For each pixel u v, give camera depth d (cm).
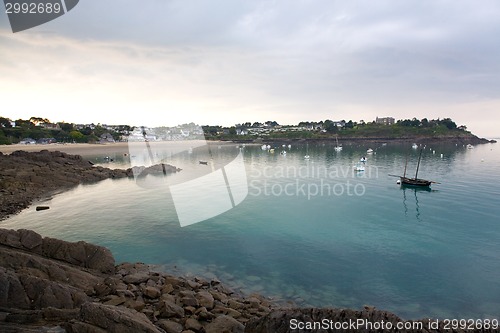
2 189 4562
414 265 2173
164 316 1291
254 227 2998
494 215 3588
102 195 4575
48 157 7106
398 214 3606
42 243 1877
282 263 2180
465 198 4525
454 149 16512
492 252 2434
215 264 2155
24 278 1348
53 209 3747
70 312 1174
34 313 1150
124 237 2705
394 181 6025
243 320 1337
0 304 1250
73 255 1852
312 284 1875
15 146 14950
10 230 1866
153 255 2308
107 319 982
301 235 2789
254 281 1902
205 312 1313
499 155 12412
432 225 3169
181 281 1697
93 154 12656
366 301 1694
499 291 1812
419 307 1636
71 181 5647
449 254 2388
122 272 1852
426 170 7681
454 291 1811
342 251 2420
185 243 2562
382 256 2338
